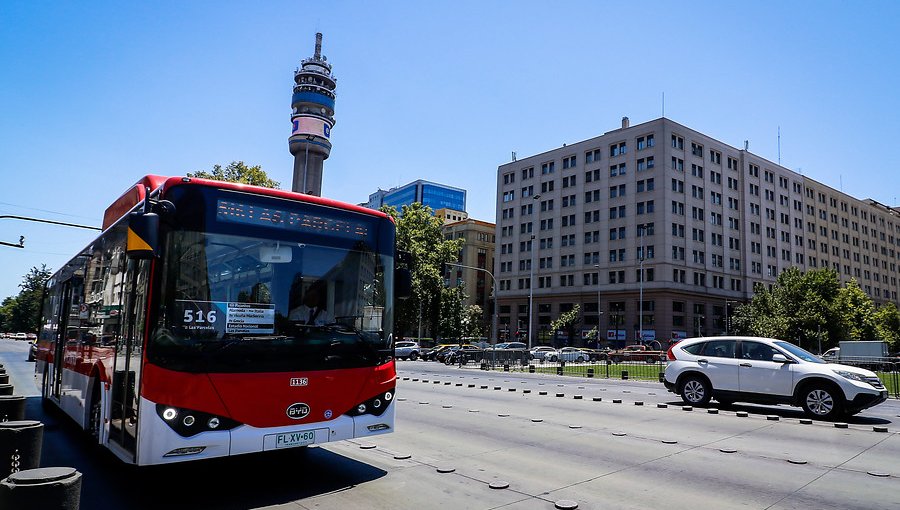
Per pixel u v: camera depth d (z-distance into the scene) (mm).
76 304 9078
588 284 74688
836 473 6883
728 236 75250
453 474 6672
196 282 5422
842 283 95312
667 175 68688
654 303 67188
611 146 75000
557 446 8422
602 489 6102
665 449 8266
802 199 89000
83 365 7957
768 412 12867
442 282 62969
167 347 5180
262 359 5555
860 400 11016
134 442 5273
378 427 6312
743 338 13086
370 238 6738
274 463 7148
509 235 86500
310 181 89875
